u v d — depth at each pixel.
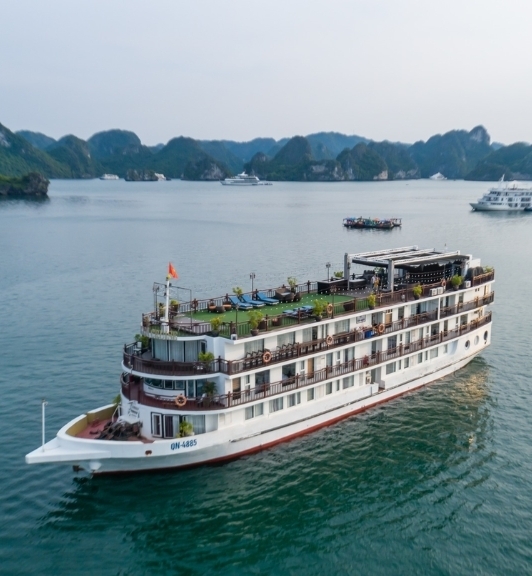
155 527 45.16
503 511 46.84
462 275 75.75
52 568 41.03
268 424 54.84
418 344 68.50
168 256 161.62
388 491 49.69
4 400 65.88
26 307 105.69
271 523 45.69
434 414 63.41
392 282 69.06
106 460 49.06
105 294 115.56
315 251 169.62
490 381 72.25
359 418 62.25
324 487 50.19
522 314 101.19
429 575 40.31
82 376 72.50
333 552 42.62
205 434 50.75
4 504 47.50
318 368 58.88
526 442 57.53
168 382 52.31
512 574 40.28
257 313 56.12
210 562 41.75
